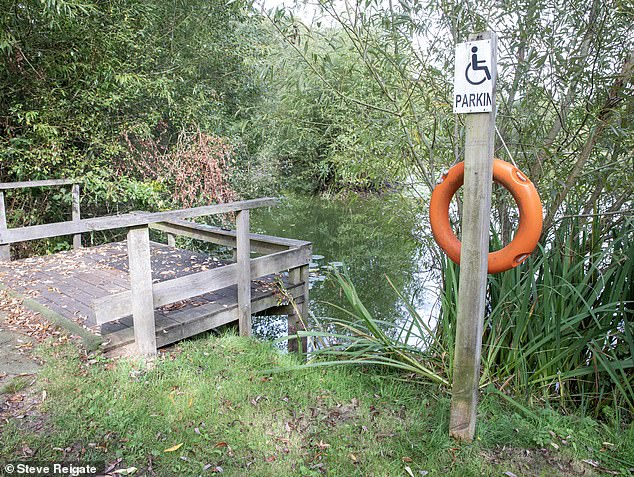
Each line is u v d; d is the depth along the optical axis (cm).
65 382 239
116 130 597
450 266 279
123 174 631
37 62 516
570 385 263
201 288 310
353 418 228
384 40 285
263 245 424
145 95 627
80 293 360
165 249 501
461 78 184
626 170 245
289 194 1375
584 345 246
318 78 307
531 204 191
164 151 688
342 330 438
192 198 655
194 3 724
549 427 219
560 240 275
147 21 612
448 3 265
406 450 205
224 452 200
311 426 220
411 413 233
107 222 248
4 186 454
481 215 190
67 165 553
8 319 316
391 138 304
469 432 208
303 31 280
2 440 197
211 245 794
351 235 946
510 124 294
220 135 755
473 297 198
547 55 255
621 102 251
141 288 274
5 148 506
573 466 196
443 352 274
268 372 262
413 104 294
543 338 255
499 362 280
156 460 192
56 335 291
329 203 1302
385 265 706
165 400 231
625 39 250
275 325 521
